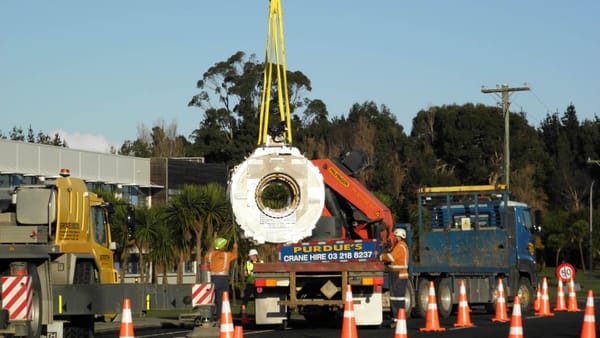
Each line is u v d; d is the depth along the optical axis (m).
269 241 20.53
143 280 43.88
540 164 104.38
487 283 27.38
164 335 20.53
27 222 16.48
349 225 22.44
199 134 86.31
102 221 19.95
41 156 46.56
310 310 20.94
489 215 28.53
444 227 29.06
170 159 58.41
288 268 20.16
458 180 96.12
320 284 20.67
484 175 95.25
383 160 91.81
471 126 96.19
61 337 16.47
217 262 20.95
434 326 19.70
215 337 18.34
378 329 20.38
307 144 88.62
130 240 20.75
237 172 20.58
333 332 19.78
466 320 21.28
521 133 101.56
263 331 20.14
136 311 16.91
